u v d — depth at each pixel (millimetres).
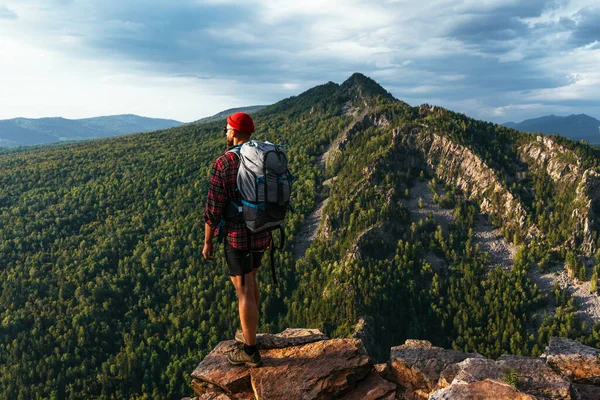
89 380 159875
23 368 163625
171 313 198750
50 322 195125
